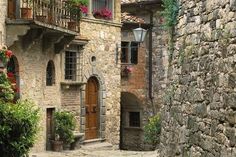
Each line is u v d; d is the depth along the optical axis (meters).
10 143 10.77
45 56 18.80
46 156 17.42
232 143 7.54
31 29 16.70
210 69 8.58
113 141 23.28
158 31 25.91
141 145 26.59
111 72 23.05
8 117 10.78
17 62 16.81
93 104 22.34
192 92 9.58
